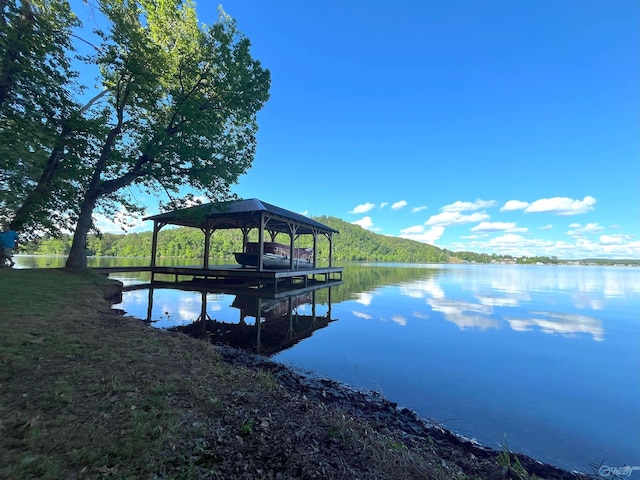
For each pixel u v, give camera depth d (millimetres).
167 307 11320
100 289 11203
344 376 5438
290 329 9234
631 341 8289
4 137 8922
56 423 2287
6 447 1977
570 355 6930
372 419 3723
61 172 12594
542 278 40438
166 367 3672
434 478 2184
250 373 4004
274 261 19344
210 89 14344
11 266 11914
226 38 13641
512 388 5016
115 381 3090
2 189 10805
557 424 3873
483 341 8094
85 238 12859
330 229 23984
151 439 2201
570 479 2846
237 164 15008
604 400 4605
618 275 52031
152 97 13234
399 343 7793
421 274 40844
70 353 3797
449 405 4367
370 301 15750
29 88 9805
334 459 2221
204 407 2775
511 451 3250
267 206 16078
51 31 10203
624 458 3199
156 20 14086
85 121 11859
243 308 12195
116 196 14625
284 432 2504
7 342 3912
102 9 11508
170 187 14500
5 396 2643
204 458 2076
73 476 1778
